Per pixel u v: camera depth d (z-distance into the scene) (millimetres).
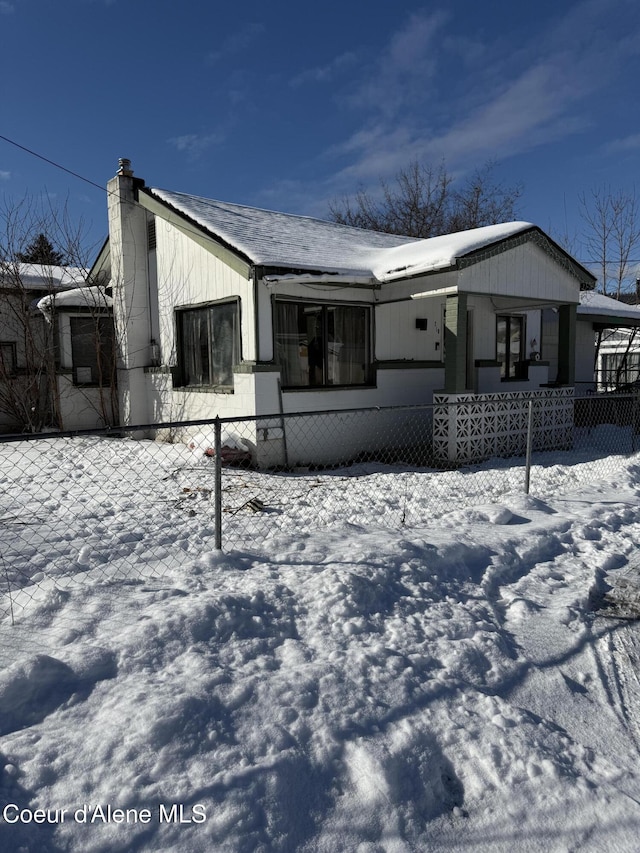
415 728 2711
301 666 2994
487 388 12172
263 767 2352
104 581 3734
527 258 9656
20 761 2229
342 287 9398
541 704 3098
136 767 2260
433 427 9352
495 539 5090
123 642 2941
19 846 1928
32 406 12961
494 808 2424
